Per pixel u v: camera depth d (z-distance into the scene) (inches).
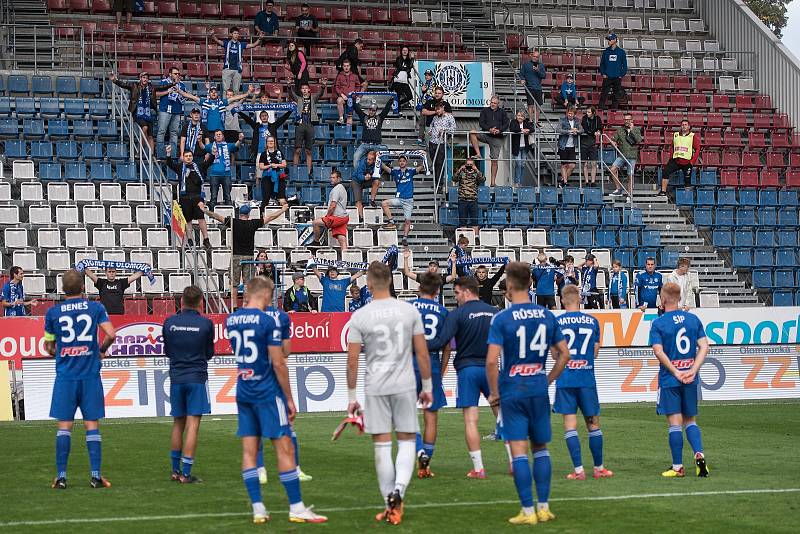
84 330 912.3
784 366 1840.6
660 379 965.8
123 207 2094.0
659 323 965.2
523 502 735.1
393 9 3048.7
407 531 708.7
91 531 714.8
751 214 2519.7
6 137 2298.2
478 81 2650.1
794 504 810.8
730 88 2994.6
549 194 2388.0
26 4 2758.4
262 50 2753.4
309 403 1636.3
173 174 2276.1
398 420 748.6
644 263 2324.1
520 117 2391.7
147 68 2613.2
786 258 2453.2
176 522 745.6
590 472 989.8
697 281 2295.8
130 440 1256.8
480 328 954.1
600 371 1764.3
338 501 832.3
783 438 1251.8
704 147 2733.8
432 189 2373.3
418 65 2618.1
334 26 2938.0
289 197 2258.9
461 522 740.0
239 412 754.2
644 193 2541.8
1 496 861.2
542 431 744.3
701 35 3213.6
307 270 1823.3
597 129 2488.9
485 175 2559.1
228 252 2016.5
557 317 954.7
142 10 2847.0
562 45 3063.5
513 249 2178.9
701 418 1488.7
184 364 937.5
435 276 974.4
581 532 705.0
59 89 2474.2
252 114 2381.9
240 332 748.6
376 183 2222.0
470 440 954.1
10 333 1565.0
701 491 872.3
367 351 754.8
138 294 1941.4
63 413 906.1
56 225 2057.1
